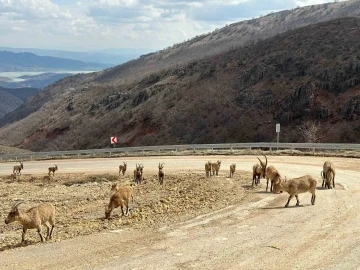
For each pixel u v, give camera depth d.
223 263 11.21
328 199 18.84
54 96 186.88
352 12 176.38
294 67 82.56
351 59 75.25
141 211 19.00
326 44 85.69
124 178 35.09
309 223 14.88
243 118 75.81
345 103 67.00
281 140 66.31
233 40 191.38
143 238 13.75
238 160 38.91
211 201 19.97
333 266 10.77
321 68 77.25
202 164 38.38
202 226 15.11
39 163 46.81
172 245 12.85
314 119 67.94
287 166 33.31
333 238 13.01
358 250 11.82
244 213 16.88
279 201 18.97
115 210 20.59
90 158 48.62
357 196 19.28
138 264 11.25
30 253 12.54
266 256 11.66
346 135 61.28
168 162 40.94
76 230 15.98
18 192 29.89
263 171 24.02
